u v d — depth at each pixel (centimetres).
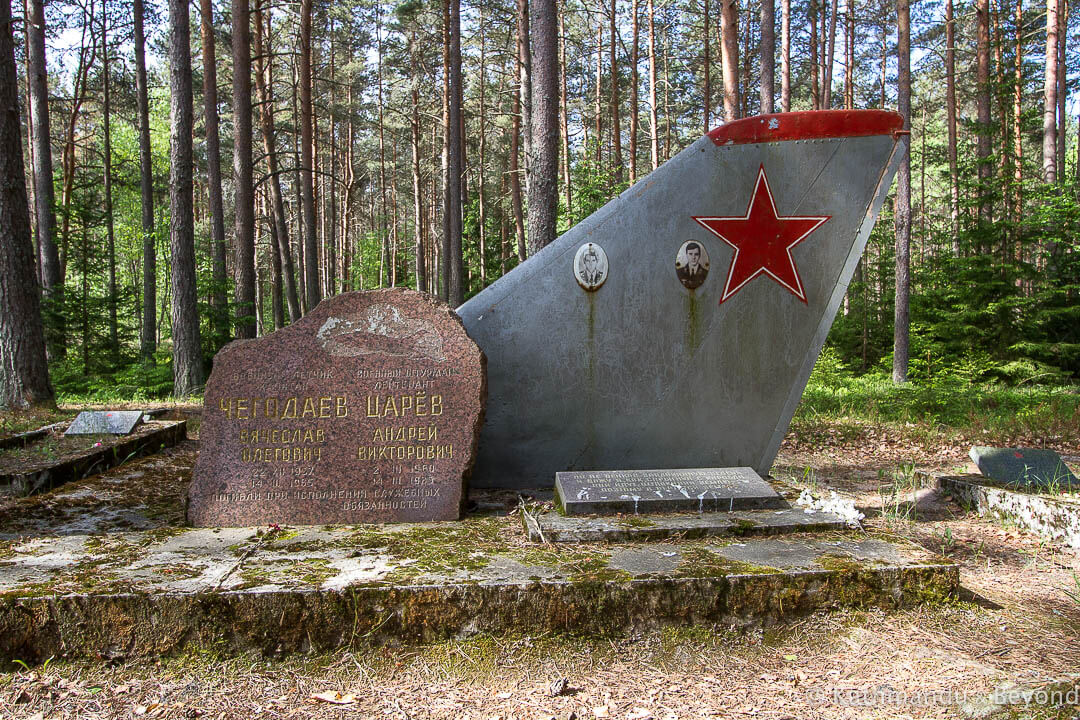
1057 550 441
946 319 1628
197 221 3834
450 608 294
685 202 471
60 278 1978
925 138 3303
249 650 286
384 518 390
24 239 968
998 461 587
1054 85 1661
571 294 468
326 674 279
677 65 2989
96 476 529
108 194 2281
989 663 284
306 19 2052
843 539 367
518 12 1845
